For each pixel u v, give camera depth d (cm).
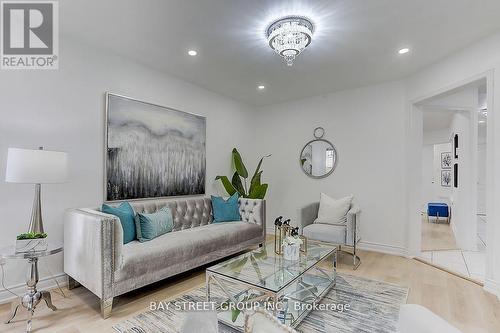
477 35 266
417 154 376
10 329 196
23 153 201
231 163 493
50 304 220
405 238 380
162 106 366
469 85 293
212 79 394
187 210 376
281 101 513
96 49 298
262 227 409
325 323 207
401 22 243
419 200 377
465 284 282
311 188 480
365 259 367
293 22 239
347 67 346
